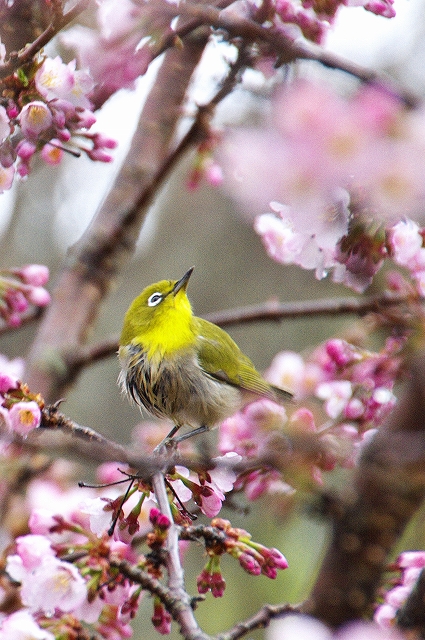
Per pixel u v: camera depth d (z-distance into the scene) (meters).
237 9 5.98
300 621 5.87
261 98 5.80
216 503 5.92
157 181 6.18
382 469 5.88
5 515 6.09
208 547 5.90
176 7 5.90
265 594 7.49
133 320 6.36
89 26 5.95
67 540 6.02
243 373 6.32
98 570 5.89
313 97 4.63
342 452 5.92
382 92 4.98
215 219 12.16
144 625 8.34
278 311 6.19
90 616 5.89
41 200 11.83
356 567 5.97
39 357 6.17
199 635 5.81
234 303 11.50
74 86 5.95
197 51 6.21
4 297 6.16
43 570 5.88
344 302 6.16
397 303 6.02
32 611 5.89
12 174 5.96
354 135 4.62
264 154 4.63
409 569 5.96
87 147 6.04
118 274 6.23
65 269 6.23
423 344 5.98
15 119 5.95
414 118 4.74
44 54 5.96
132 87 5.96
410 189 4.71
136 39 5.91
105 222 6.23
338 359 6.06
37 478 6.13
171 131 6.23
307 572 7.39
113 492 6.12
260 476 5.99
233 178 4.81
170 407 6.32
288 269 11.42
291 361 6.23
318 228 5.78
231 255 11.83
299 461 5.91
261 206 4.82
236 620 7.50
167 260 12.12
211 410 6.31
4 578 6.01
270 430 6.01
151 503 6.02
